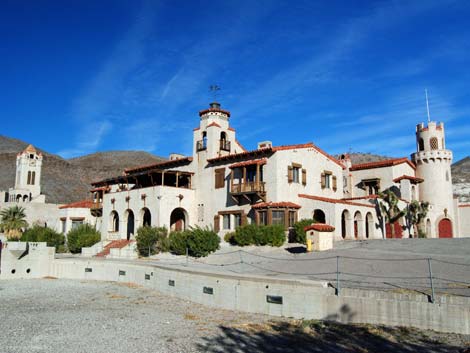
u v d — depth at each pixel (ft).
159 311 72.13
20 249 115.85
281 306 65.00
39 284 105.40
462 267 70.33
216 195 149.79
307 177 143.95
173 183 166.91
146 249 128.77
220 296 74.23
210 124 156.76
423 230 163.73
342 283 63.21
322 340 51.90
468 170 383.65
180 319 65.92
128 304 78.69
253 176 140.67
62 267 118.73
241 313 68.90
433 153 172.55
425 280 62.75
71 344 53.06
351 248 105.70
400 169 167.02
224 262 105.19
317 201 132.26
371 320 56.34
